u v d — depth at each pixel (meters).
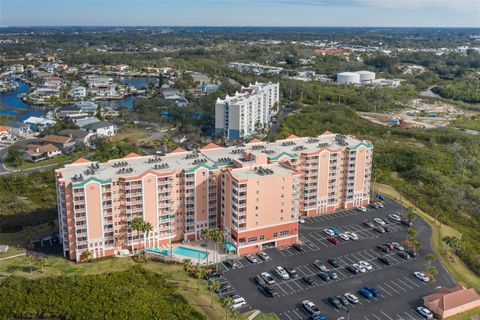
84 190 181.75
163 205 197.75
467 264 195.00
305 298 167.62
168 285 170.88
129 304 155.38
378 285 177.25
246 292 170.12
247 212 195.38
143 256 188.88
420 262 194.38
